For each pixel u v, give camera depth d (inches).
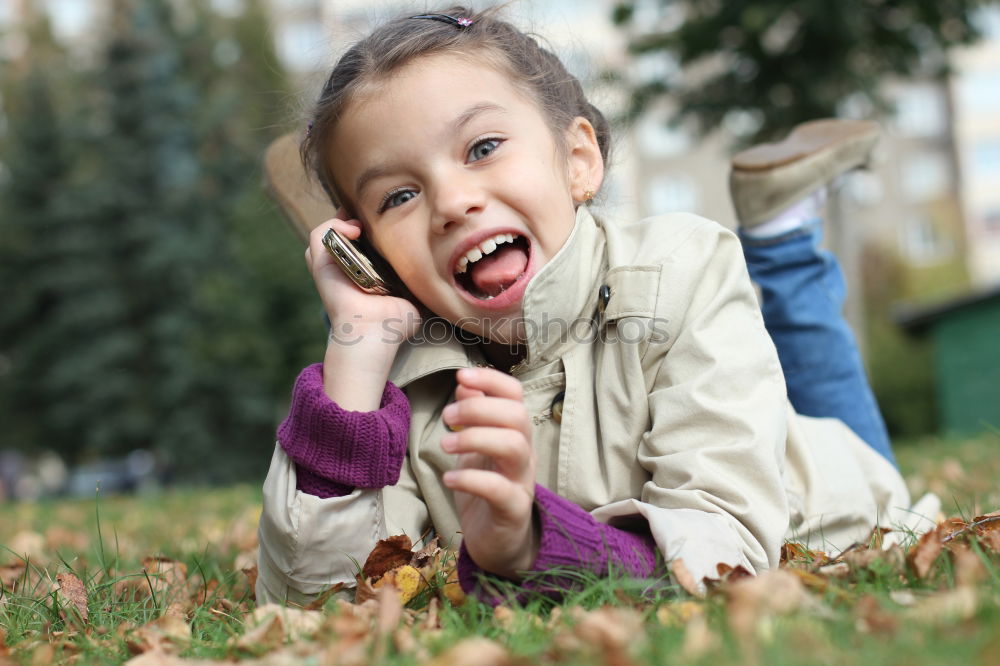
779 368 79.2
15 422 898.7
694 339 76.6
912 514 100.3
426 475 84.3
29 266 905.5
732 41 481.4
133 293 904.3
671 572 66.4
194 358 780.6
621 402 78.5
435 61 79.2
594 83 107.0
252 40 1064.2
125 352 878.4
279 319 753.6
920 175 1488.7
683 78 502.6
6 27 1316.4
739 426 73.5
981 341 589.9
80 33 1571.1
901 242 1480.1
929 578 65.2
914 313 609.6
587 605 65.2
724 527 69.6
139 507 260.8
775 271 114.1
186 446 802.8
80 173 919.0
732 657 49.4
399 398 79.0
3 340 908.0
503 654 52.3
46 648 67.3
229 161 954.1
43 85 963.3
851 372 115.3
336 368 78.4
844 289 121.0
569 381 80.4
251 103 985.5
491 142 78.1
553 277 78.2
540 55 87.5
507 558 65.7
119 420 865.5
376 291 81.7
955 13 476.1
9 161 932.0
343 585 77.0
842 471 93.2
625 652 51.1
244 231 753.6
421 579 75.8
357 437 74.8
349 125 80.2
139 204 924.0
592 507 78.8
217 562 115.9
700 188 1321.4
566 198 81.7
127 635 70.0
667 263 78.7
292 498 75.8
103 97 986.7
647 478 78.7
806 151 115.0
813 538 86.8
